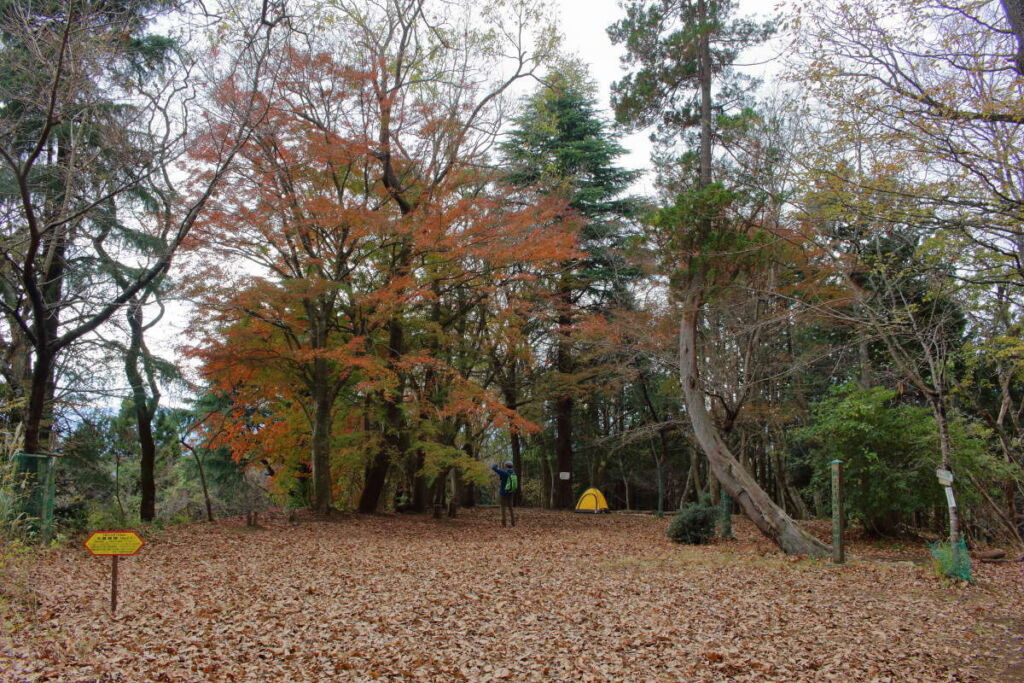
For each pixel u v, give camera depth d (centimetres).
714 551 1526
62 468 1680
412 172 1947
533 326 2494
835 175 841
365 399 2045
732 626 835
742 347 1897
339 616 831
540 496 4194
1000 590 1102
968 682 646
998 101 766
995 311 1432
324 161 1683
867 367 1992
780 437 2220
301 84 1669
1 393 1503
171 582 992
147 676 589
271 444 2048
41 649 640
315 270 1842
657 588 1070
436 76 1927
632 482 3762
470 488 2967
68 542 1265
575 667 674
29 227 1263
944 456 1225
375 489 2184
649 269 1714
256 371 1805
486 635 778
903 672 669
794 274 1672
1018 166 766
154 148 1320
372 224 1664
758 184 1341
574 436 3431
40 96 1191
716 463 1576
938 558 1202
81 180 1289
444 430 2050
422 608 892
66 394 1691
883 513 1716
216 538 1488
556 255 1759
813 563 1341
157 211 1555
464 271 1866
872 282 1377
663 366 2181
